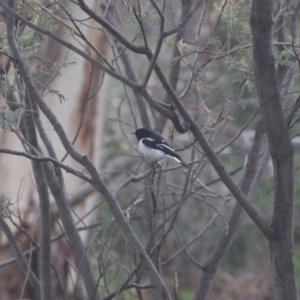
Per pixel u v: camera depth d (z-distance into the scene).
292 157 8.51
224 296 22.48
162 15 7.57
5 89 8.33
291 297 8.62
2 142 14.09
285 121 8.41
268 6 8.08
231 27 10.10
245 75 9.40
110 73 8.18
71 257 14.51
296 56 8.87
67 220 10.59
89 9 7.82
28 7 8.72
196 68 10.23
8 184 14.09
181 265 21.70
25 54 9.79
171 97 8.20
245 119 19.41
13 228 13.98
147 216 10.97
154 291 10.71
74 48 8.12
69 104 14.25
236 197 8.60
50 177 10.35
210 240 21.59
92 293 10.57
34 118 10.27
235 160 20.17
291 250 8.63
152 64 7.89
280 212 8.59
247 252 23.61
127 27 14.51
